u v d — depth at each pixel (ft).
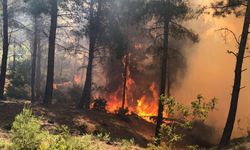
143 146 67.97
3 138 42.11
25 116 33.63
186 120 29.76
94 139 53.26
